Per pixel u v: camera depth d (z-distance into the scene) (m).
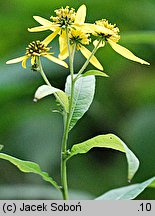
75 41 0.47
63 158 0.46
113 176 0.70
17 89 0.72
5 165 0.71
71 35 0.47
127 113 0.73
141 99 0.74
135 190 0.48
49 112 0.73
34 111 0.73
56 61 0.47
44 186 0.69
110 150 0.71
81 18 0.47
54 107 0.73
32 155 0.71
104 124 0.73
